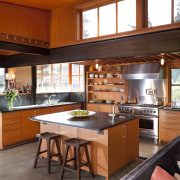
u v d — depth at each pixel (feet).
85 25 14.70
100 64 22.93
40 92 22.11
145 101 21.24
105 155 11.23
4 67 19.02
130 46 11.83
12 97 18.49
